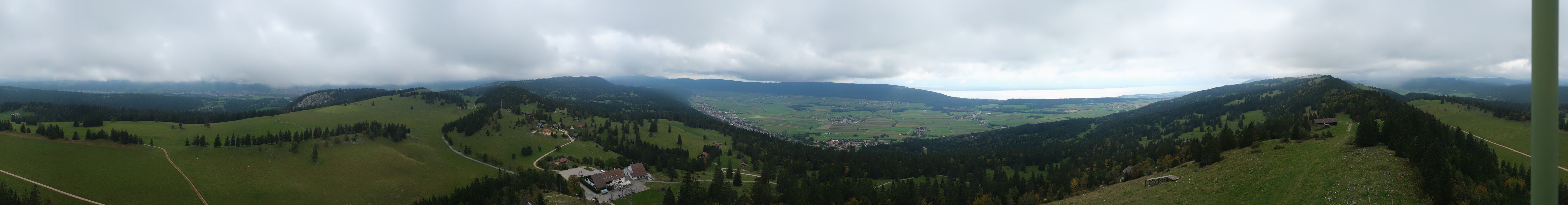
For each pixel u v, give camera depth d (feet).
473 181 598.75
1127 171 485.56
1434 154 284.41
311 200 512.63
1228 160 407.44
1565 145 456.04
